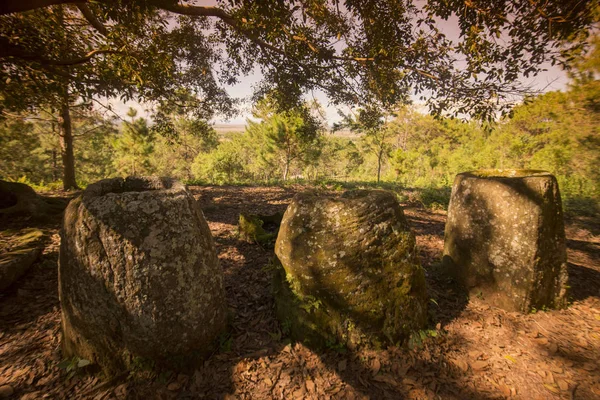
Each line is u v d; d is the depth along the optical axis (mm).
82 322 2043
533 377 2270
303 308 2455
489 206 3262
